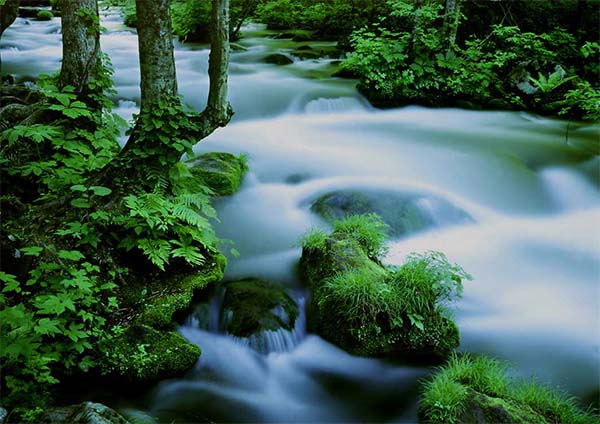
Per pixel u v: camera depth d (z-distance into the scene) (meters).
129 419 4.41
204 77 14.19
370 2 18.83
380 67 12.85
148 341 4.96
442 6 14.62
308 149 10.16
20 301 4.82
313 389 5.04
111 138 6.98
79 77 7.00
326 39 19.16
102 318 4.95
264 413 4.76
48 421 3.77
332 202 7.81
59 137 6.63
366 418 4.74
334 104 12.59
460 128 11.59
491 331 5.84
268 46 17.89
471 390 4.58
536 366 5.36
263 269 6.39
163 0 5.54
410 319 5.33
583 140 11.00
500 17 14.84
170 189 6.12
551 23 14.85
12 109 7.17
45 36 18.44
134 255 5.71
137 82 13.38
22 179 6.37
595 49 14.07
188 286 5.61
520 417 4.36
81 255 5.01
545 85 12.20
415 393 4.99
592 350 5.61
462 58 13.23
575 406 4.83
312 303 5.79
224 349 5.30
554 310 6.25
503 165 9.62
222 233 7.14
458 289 5.59
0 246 5.07
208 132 6.06
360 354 5.32
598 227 8.27
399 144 10.55
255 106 12.17
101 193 5.35
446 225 7.89
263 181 8.77
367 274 5.62
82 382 4.71
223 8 5.66
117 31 20.16
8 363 4.23
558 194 9.04
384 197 7.98
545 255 7.41
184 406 4.74
